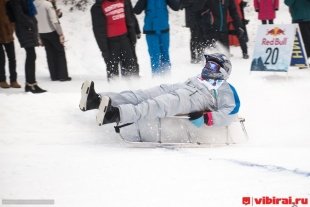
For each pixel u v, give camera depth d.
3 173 4.96
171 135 6.84
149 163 5.30
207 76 6.81
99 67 14.61
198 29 13.86
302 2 12.71
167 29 11.11
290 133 7.15
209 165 5.20
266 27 11.30
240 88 9.09
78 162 5.36
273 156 5.63
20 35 9.85
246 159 5.47
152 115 6.37
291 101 8.29
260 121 7.54
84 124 7.22
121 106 6.18
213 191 4.34
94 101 6.45
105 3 9.89
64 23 17.48
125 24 10.08
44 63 14.45
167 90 6.86
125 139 6.79
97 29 9.95
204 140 6.90
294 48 11.27
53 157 5.63
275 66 11.09
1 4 10.34
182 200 4.12
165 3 11.09
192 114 6.56
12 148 6.29
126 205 4.01
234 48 16.25
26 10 9.84
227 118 6.66
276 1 15.88
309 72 11.91
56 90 10.72
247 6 19.70
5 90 10.51
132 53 10.21
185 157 5.61
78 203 4.07
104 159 5.50
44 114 7.38
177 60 14.66
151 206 3.99
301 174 4.84
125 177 4.77
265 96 8.54
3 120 7.19
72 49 15.98
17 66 14.18
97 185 4.53
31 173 4.95
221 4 13.68
